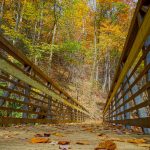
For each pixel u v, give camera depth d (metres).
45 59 31.41
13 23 25.39
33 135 3.43
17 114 8.63
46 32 33.78
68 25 37.97
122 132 4.38
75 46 29.97
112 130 5.04
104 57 46.09
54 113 9.84
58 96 9.83
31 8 25.00
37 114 7.21
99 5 39.25
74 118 16.86
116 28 35.69
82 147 2.25
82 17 41.28
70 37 39.88
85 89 39.16
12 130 4.29
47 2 27.34
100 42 37.59
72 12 34.47
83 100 36.19
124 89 5.81
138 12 3.25
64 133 4.05
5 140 2.75
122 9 38.44
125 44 4.49
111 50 42.28
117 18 39.25
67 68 38.78
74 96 35.22
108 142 2.06
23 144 2.40
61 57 38.06
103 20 39.69
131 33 3.81
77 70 41.34
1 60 3.82
